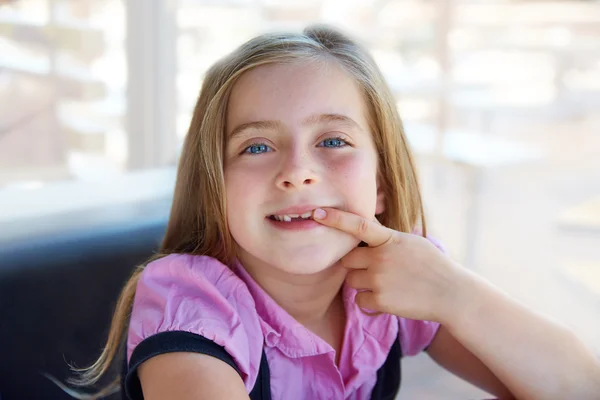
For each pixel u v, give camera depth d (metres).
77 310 0.92
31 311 0.88
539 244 2.78
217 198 0.65
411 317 0.68
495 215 3.06
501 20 4.06
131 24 2.24
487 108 3.52
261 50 0.64
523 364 0.67
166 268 0.65
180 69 2.69
